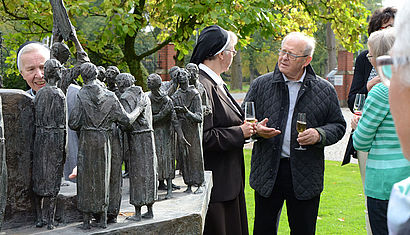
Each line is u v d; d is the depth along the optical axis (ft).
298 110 13.60
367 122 10.42
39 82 10.73
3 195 6.03
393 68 3.34
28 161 6.86
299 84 13.82
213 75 11.86
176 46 29.32
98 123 6.38
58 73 6.64
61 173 6.69
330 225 19.34
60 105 6.60
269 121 13.87
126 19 24.62
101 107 6.38
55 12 7.47
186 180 9.08
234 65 132.57
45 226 6.78
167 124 8.68
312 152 13.52
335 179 28.91
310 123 13.56
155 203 8.13
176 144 10.98
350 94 15.29
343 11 33.88
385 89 10.28
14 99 6.71
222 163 11.53
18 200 6.81
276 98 13.88
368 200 10.89
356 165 34.88
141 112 6.82
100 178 6.39
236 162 11.94
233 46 12.11
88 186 6.38
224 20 24.17
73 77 7.57
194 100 9.00
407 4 3.27
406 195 3.45
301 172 13.42
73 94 8.59
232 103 12.39
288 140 13.60
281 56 13.64
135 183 6.84
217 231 11.19
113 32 25.64
